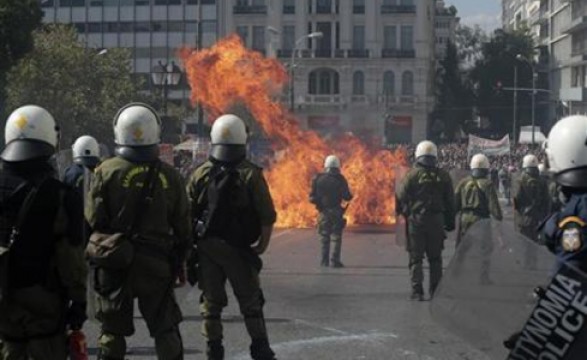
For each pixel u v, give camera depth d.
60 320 5.19
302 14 82.94
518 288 4.33
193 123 63.69
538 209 13.23
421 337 8.86
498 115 98.00
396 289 12.27
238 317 9.97
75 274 5.14
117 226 6.02
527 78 97.38
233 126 7.30
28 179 5.12
